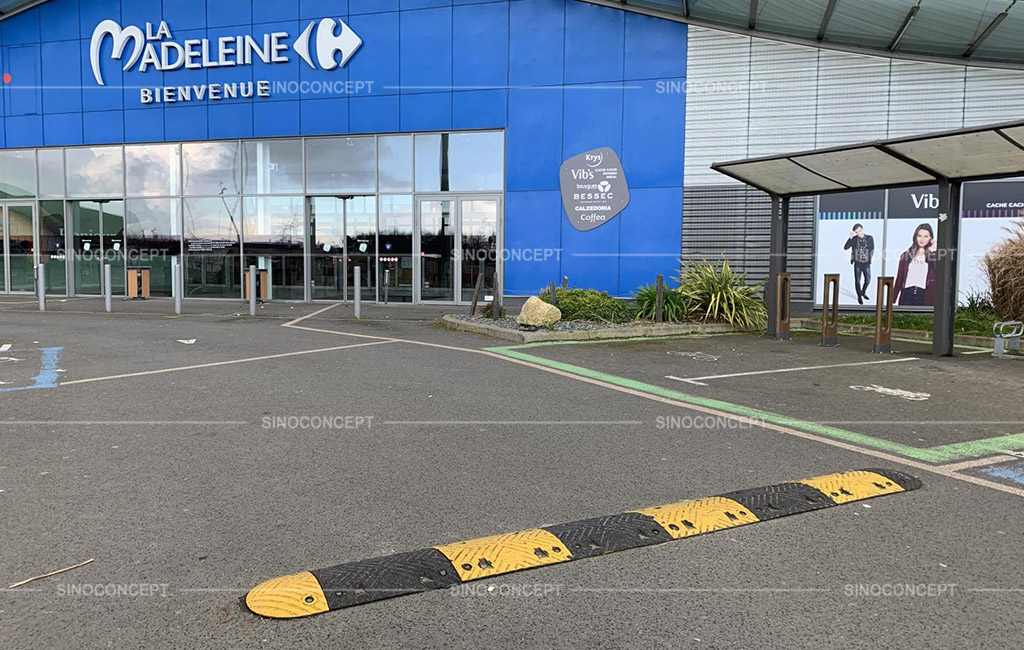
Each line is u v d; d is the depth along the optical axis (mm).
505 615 2824
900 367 8664
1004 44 13078
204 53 17156
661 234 15094
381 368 8203
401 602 2918
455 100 15906
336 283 17172
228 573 3127
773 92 14547
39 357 8805
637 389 7180
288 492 4117
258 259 17516
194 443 5070
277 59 16766
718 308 12641
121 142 17891
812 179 10617
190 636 2643
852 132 14320
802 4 12953
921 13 12414
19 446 4965
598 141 15266
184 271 17969
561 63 15359
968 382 7668
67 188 18500
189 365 8273
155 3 17359
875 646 2611
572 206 15461
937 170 9305
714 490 4223
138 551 3330
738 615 2824
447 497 4066
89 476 4355
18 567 3160
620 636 2676
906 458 4863
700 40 14766
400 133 16391
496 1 15602
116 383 7172
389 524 3674
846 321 12992
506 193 15789
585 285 15469
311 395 6680
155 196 17953
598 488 4238
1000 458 4867
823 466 4680
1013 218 13391
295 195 17156
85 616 2762
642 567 3240
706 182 14867
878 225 14188
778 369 8461
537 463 4695
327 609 2852
